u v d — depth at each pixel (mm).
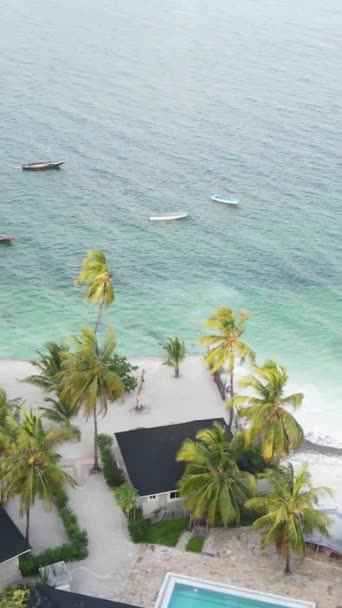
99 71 191750
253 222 121812
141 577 56500
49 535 59938
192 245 114688
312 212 125438
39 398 78125
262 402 61156
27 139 148625
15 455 53875
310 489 56688
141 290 103062
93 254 81188
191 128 157875
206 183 134250
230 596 53469
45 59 199125
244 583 56000
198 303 100688
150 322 96125
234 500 57219
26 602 49688
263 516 56000
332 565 58000
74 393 63219
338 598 54906
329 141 153000
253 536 60500
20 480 53625
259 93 179875
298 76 193250
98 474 67188
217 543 59875
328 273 108438
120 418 75562
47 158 140625
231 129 157875
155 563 57844
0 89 174625
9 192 128250
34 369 84375
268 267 109500
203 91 180125
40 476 54000
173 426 67938
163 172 137750
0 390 63969
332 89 183750
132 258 110500
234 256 112062
